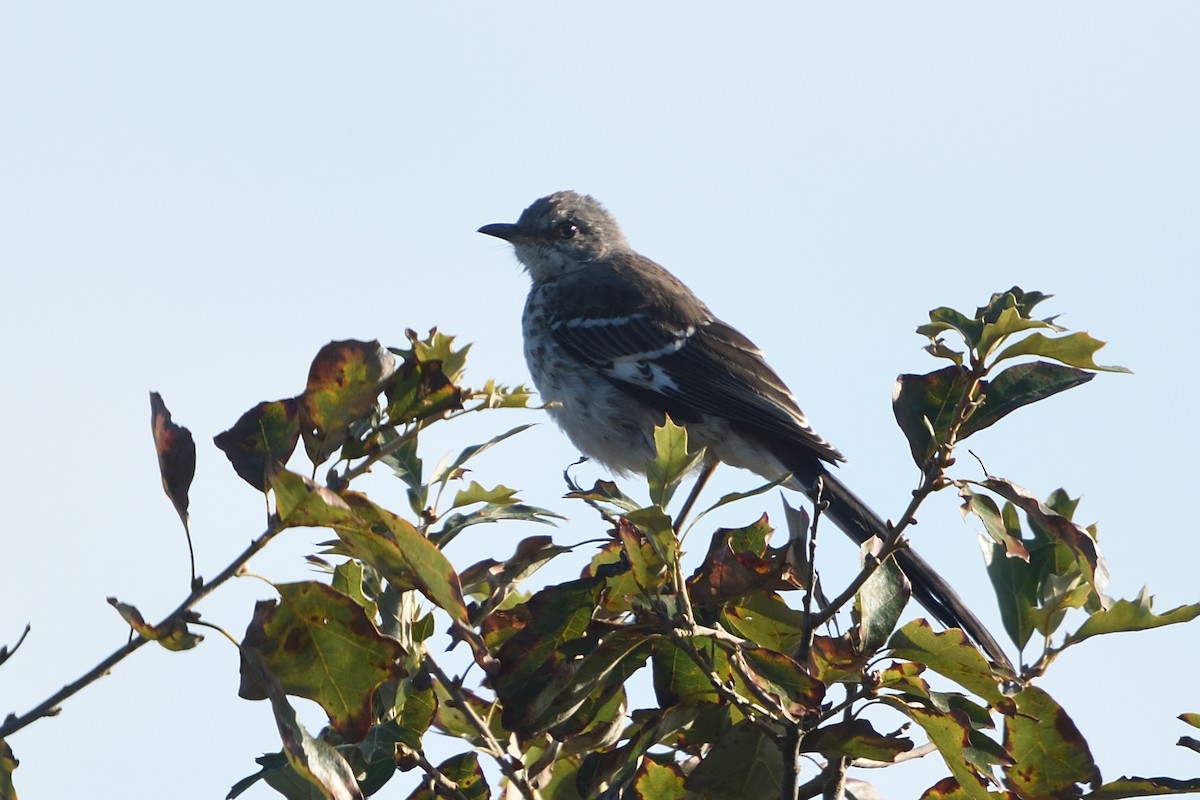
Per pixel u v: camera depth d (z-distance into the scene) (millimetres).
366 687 5145
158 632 4895
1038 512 6102
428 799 6332
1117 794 5969
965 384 6133
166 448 5223
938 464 5992
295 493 4895
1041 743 6020
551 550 6918
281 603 5105
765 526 7074
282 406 5484
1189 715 6051
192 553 5008
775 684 5805
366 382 5469
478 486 6777
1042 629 7145
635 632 5930
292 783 6293
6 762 5039
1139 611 6754
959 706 5996
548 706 5887
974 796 5879
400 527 4953
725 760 6312
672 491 5824
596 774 6387
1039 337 5891
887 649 5980
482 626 6758
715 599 6113
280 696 4953
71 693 4906
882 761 6328
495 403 6035
